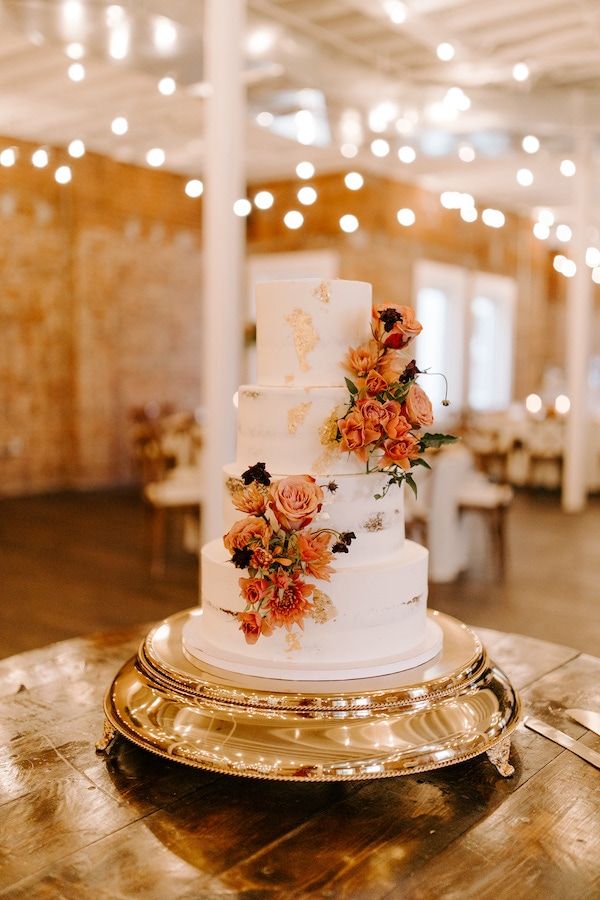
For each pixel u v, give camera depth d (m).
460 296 10.66
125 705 1.66
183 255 9.82
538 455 9.20
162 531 5.51
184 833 1.41
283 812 1.48
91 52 4.48
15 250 8.30
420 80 6.01
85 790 1.55
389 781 1.60
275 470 1.72
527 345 12.38
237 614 1.58
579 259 7.61
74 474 8.99
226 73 3.61
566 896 1.26
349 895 1.25
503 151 6.55
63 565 5.60
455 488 5.37
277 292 1.74
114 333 9.17
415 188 9.67
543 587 5.23
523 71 5.24
